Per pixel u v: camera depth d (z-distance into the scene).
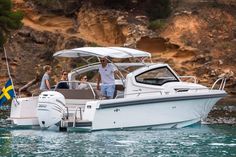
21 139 36.28
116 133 39.25
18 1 100.25
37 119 41.88
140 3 103.88
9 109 60.81
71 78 46.12
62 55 45.84
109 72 42.25
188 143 35.03
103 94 42.19
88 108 39.72
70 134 38.66
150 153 31.27
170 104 42.16
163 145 34.12
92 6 101.81
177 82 43.59
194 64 90.88
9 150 31.94
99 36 99.88
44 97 40.28
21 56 93.31
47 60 95.00
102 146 33.50
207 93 43.59
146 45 94.06
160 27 97.38
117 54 42.88
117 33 98.81
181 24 97.00
